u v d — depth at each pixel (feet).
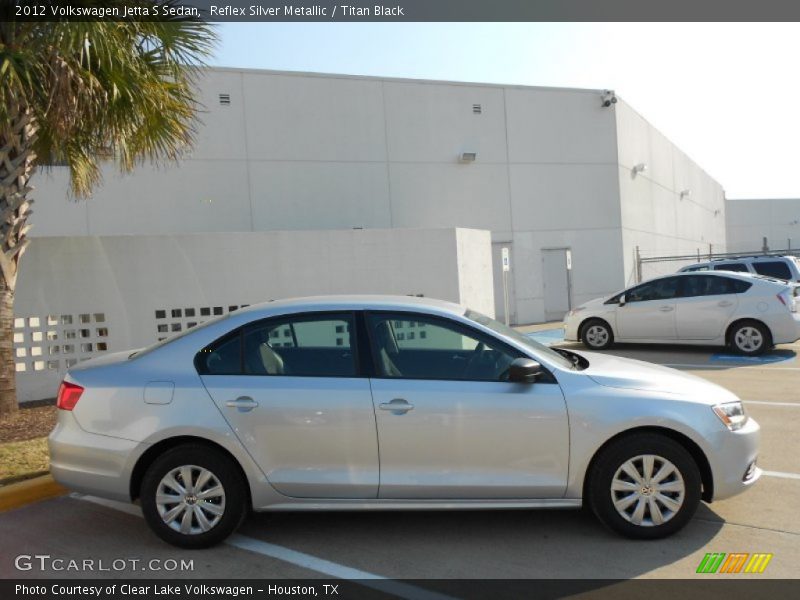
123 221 48.88
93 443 13.82
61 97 20.85
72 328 30.78
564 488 13.48
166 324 32.60
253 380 13.89
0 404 24.07
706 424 13.50
